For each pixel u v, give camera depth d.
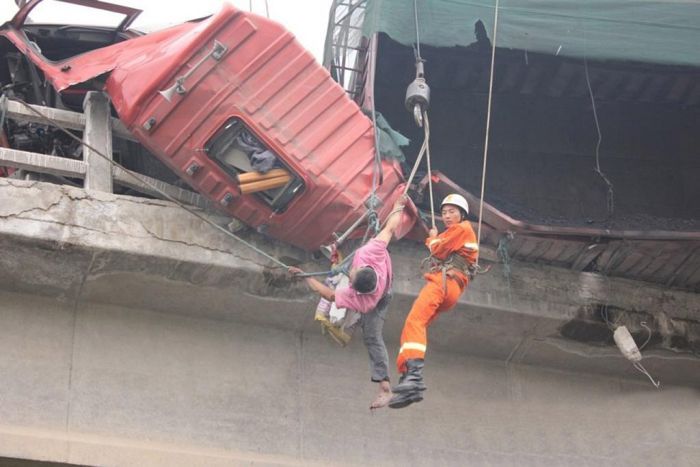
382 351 12.83
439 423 15.83
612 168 18.64
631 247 15.88
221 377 14.97
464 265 13.19
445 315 15.77
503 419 16.19
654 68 17.62
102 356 14.53
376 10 14.82
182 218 14.64
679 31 15.48
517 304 15.90
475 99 18.38
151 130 13.63
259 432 14.80
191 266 14.48
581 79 18.02
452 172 18.00
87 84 15.48
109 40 16.58
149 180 14.82
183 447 14.31
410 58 17.52
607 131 18.80
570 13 15.34
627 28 15.41
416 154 17.88
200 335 15.17
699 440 16.95
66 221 14.06
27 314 14.44
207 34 13.45
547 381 16.73
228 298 14.98
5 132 15.81
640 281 16.70
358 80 15.84
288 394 15.19
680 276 16.64
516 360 16.62
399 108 17.92
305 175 13.77
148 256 14.27
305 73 13.88
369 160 14.06
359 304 12.76
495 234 15.52
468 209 15.04
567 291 16.22
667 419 17.00
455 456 15.65
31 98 16.44
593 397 16.86
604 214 18.20
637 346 16.62
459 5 15.03
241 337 15.36
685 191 18.73
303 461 14.77
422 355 12.67
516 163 18.33
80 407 14.10
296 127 13.78
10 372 14.00
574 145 18.64
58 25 16.31
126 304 14.91
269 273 14.77
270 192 13.95
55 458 13.29
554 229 15.27
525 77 18.00
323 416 15.20
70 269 14.27
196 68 13.45
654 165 18.80
